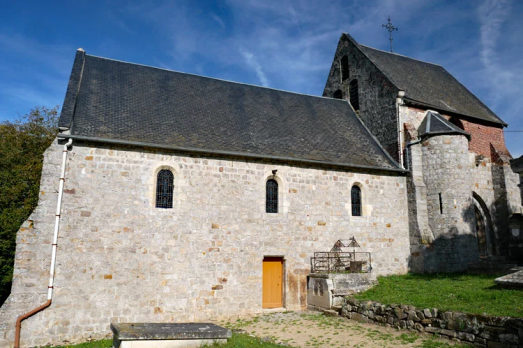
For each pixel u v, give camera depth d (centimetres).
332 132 1897
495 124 2191
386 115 1939
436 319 984
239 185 1463
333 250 1577
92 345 1073
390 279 1537
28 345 1109
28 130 2431
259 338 1033
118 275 1241
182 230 1345
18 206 1900
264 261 1495
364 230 1658
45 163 1212
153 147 1348
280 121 1819
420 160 1803
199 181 1402
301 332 1145
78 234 1214
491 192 2066
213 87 1884
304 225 1548
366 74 2103
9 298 1111
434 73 2388
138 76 1739
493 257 1862
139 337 774
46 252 1163
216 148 1449
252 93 1964
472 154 2044
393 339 998
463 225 1709
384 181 1753
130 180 1307
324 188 1616
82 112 1387
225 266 1389
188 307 1312
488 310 912
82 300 1187
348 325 1189
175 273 1312
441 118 1902
